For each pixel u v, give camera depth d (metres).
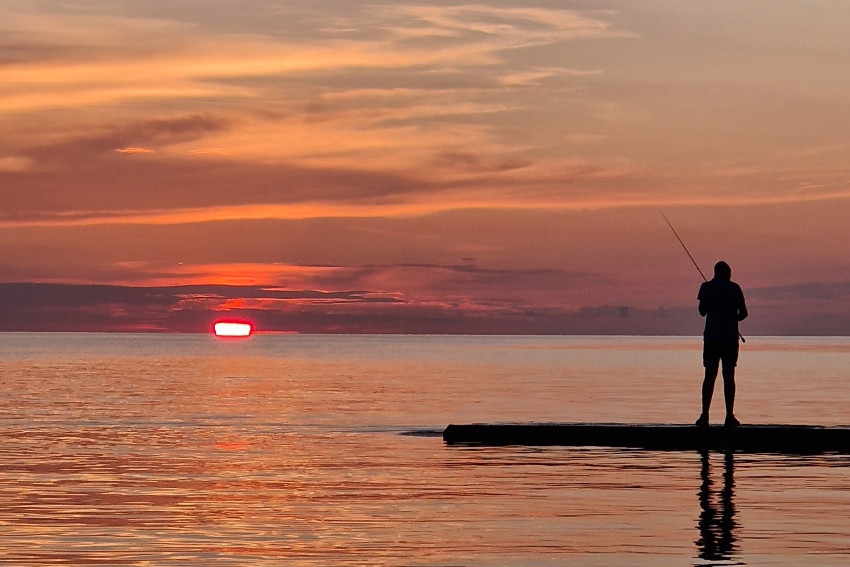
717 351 20.02
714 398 36.97
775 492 14.83
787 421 26.62
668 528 12.23
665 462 18.09
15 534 11.90
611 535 11.85
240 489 15.15
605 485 15.52
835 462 18.06
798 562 10.49
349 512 13.29
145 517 12.94
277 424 25.78
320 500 14.19
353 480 16.03
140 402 34.06
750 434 19.92
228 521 12.69
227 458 18.80
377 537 11.77
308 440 21.92
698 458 18.58
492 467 17.48
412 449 20.14
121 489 15.14
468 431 21.53
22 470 17.20
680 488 15.20
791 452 19.52
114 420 26.97
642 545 11.31
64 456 19.14
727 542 11.44
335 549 11.14
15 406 32.06
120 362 83.06
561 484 15.61
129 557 10.75
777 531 12.05
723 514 13.12
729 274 20.09
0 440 22.06
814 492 14.81
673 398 36.62
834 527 12.26
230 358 100.31
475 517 12.96
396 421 26.72
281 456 19.06
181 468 17.45
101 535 11.83
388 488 15.25
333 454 19.36
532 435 21.08
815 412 29.81
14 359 90.25
